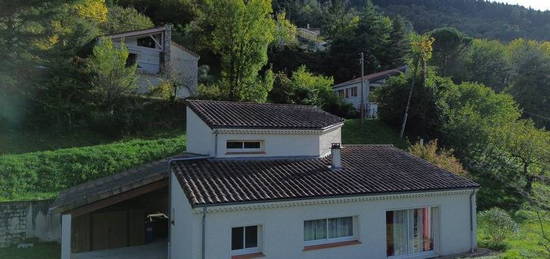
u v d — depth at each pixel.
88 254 15.69
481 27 125.19
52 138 24.97
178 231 13.09
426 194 14.94
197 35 49.94
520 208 25.59
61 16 27.12
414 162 17.89
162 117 29.72
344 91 54.00
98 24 40.50
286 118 16.89
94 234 16.45
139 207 17.38
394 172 16.09
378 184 14.44
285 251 12.64
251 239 12.48
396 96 37.34
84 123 26.56
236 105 17.86
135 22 45.75
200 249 11.48
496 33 120.31
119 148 24.47
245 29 32.47
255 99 33.12
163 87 31.86
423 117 36.03
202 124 16.00
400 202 14.62
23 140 24.03
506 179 30.05
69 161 22.38
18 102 25.48
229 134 15.00
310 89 40.38
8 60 24.48
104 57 27.75
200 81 41.66
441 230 15.37
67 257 13.36
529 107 55.47
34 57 25.78
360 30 64.56
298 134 16.38
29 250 15.59
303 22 95.69
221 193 11.93
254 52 32.94
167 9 56.94
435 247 15.40
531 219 12.11
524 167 29.33
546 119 54.28
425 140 36.12
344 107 42.28
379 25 65.50
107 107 28.00
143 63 37.03
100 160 22.95
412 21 123.38
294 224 12.84
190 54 40.47
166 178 14.47
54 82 27.41
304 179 14.08
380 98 38.94
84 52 32.19
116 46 34.62
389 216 14.70
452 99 38.59
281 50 58.78
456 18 134.50
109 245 16.67
